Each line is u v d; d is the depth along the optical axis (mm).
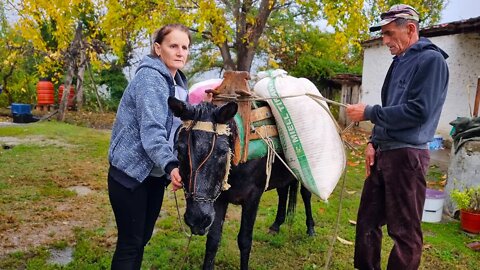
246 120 2824
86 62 13828
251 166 2912
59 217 4508
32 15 9320
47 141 9023
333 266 3617
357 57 20062
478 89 9234
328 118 3340
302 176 3178
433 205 4812
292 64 16875
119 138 2303
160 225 4359
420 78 2662
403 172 2834
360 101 14258
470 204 4574
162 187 2592
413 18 2809
